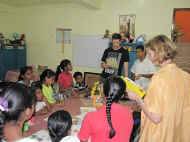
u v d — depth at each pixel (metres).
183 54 4.58
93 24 5.45
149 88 1.53
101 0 5.30
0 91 0.76
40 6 5.88
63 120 1.54
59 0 5.40
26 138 0.82
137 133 1.78
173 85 1.49
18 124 0.79
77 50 5.66
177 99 1.50
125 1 5.14
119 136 1.42
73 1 5.42
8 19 6.00
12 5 5.93
